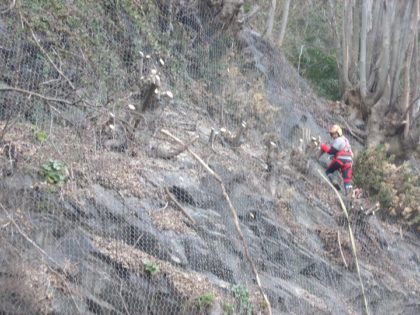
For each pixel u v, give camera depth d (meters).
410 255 16.33
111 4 14.03
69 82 11.46
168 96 12.45
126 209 10.66
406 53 20.28
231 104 14.72
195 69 14.94
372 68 20.94
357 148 19.33
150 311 9.95
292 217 13.62
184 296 10.27
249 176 13.20
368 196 17.02
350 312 13.31
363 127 20.14
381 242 15.45
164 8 15.20
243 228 12.25
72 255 9.51
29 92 10.45
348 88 20.77
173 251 10.68
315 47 23.58
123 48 13.84
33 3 12.45
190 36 15.33
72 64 12.48
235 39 16.25
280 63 17.89
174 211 11.34
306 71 22.55
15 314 8.44
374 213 15.66
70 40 12.80
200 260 11.00
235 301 10.87
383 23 20.25
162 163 12.00
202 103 14.30
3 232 8.88
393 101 20.06
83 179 10.56
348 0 21.19
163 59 14.35
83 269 9.44
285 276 12.44
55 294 8.90
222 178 12.64
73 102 11.00
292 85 17.91
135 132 11.91
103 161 11.07
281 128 15.73
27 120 11.14
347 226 14.71
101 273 9.61
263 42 17.94
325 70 22.86
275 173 13.73
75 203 10.09
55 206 9.81
